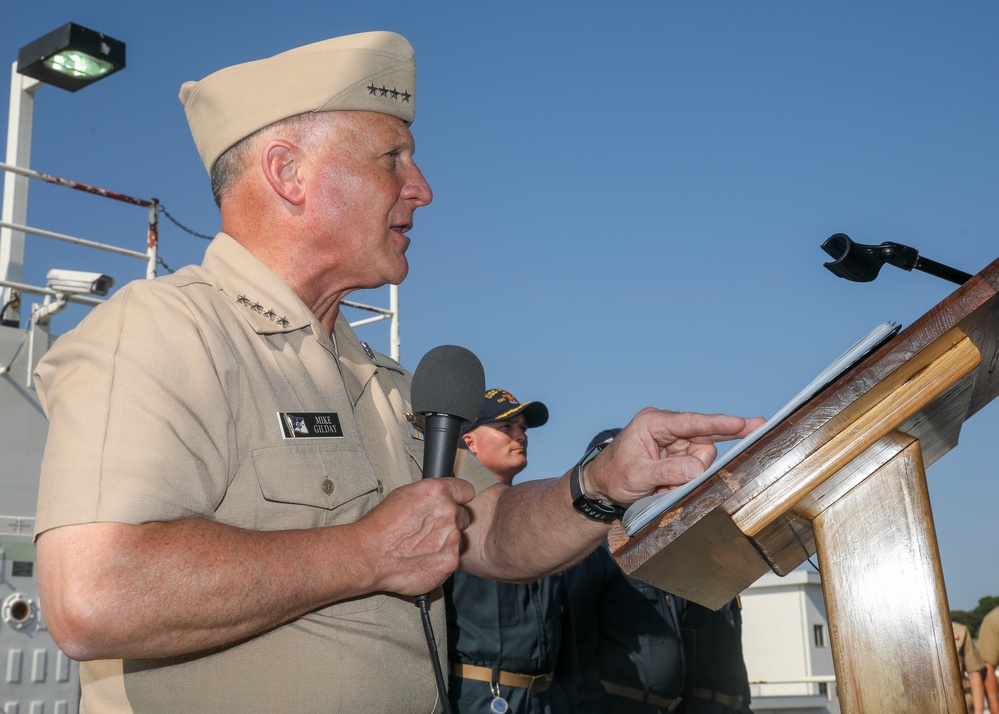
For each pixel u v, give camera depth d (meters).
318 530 1.49
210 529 1.39
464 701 3.76
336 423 1.69
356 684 1.54
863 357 1.15
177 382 1.47
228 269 1.76
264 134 1.82
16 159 7.03
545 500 1.90
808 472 1.15
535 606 3.99
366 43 1.88
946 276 1.69
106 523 1.33
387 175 1.86
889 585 1.13
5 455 5.29
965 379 1.17
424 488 1.58
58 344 1.52
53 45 6.73
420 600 1.62
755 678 11.84
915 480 1.14
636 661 4.55
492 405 4.66
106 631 1.29
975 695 7.23
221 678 1.47
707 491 1.19
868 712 1.11
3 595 4.83
